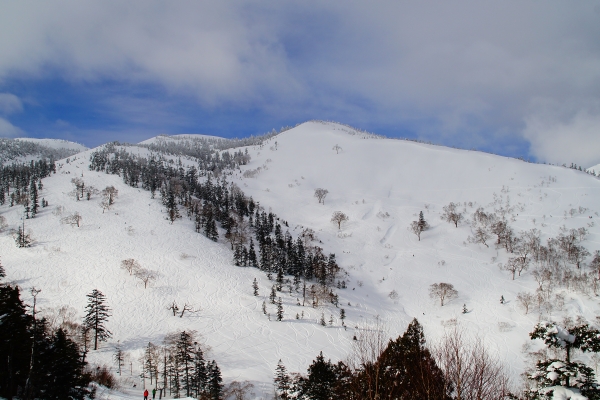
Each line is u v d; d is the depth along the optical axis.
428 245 178.12
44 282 113.19
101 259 129.62
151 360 73.81
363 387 20.17
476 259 157.75
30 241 136.50
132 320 100.06
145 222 161.62
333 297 120.50
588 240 152.25
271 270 140.75
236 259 143.00
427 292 136.00
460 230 187.62
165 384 69.50
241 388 66.75
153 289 116.31
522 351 82.75
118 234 148.38
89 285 114.75
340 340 95.38
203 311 108.38
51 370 39.06
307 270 143.00
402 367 18.89
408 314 122.38
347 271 156.50
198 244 151.38
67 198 177.88
